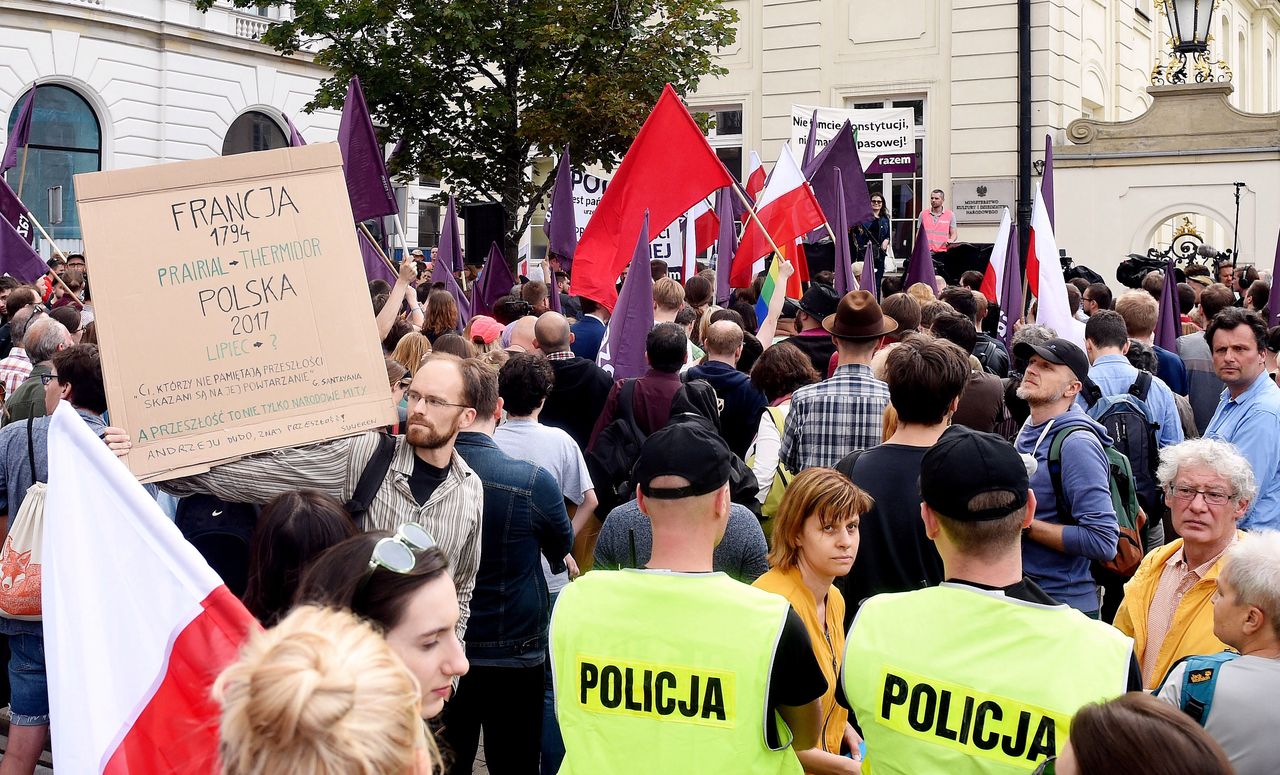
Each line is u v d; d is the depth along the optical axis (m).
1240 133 17.02
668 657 2.79
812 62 20.70
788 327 8.30
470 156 16.25
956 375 4.09
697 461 2.87
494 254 11.44
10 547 4.32
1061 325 8.16
